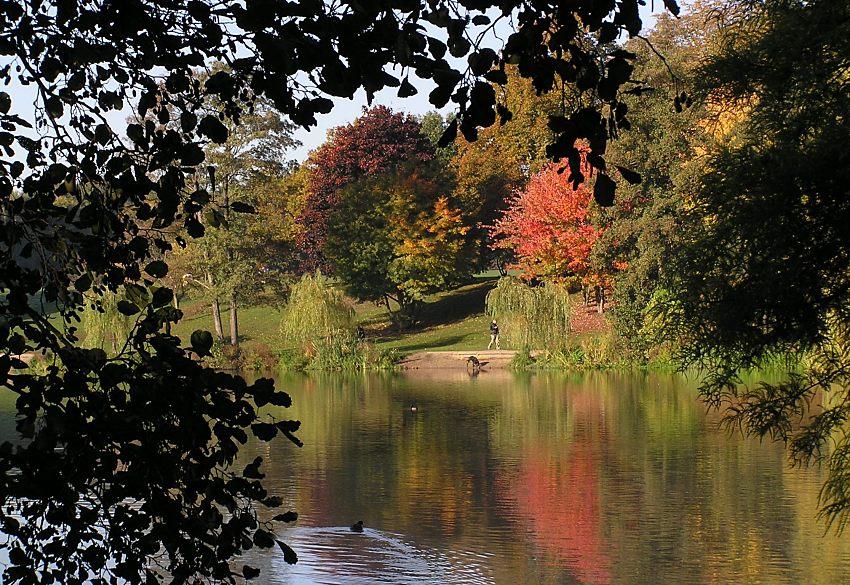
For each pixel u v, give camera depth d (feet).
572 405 108.78
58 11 10.44
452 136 9.86
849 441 45.32
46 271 11.75
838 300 41.60
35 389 10.95
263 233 180.75
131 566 11.53
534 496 61.77
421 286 194.49
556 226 172.96
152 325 11.66
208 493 11.37
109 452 11.10
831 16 41.45
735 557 47.21
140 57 11.12
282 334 190.70
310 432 90.84
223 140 11.60
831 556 47.16
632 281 149.38
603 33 9.82
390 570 45.11
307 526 53.88
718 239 43.65
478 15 9.62
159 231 12.26
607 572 45.24
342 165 230.48
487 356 166.09
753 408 44.68
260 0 9.22
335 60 9.52
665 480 65.92
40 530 11.50
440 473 69.82
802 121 42.32
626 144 145.79
